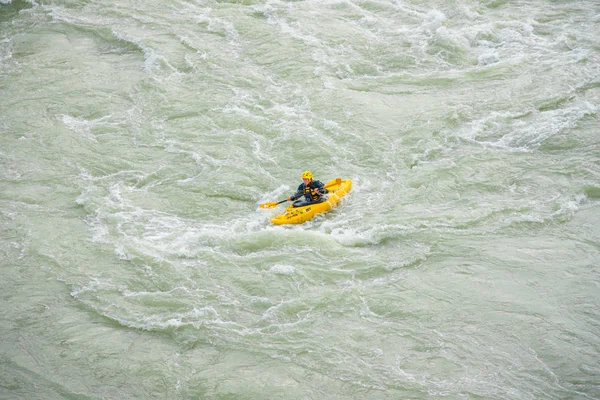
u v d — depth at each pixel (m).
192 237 44.16
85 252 42.78
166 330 36.84
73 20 76.94
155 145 54.91
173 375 34.03
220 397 32.75
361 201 47.72
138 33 73.31
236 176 50.88
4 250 42.78
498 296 38.44
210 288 39.88
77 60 68.50
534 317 36.72
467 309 37.66
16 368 34.28
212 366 34.50
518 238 43.09
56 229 44.91
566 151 51.47
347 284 39.97
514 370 33.50
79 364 34.66
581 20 73.75
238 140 55.22
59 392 33.00
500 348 34.88
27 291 39.56
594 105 56.94
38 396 32.69
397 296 38.88
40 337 36.31
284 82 63.69
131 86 63.34
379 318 37.41
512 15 76.00
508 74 63.44
